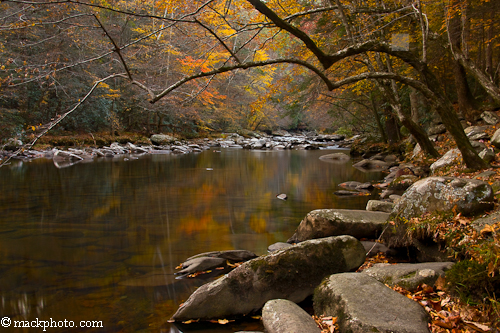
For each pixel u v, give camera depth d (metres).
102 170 12.35
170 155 19.36
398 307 2.39
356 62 11.82
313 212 4.55
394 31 9.49
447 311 2.43
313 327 2.31
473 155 6.08
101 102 21.36
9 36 10.45
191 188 9.00
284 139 36.19
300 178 10.88
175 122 30.30
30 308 2.87
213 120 32.94
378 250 4.06
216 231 5.15
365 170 12.88
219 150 24.47
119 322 2.67
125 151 19.36
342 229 4.36
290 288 2.99
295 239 4.67
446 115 5.99
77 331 2.55
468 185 3.64
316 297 2.76
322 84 15.28
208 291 2.81
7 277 3.48
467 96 11.28
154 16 3.94
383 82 8.95
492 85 7.70
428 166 8.66
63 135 19.45
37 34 11.92
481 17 10.09
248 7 7.23
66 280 3.41
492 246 2.73
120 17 16.94
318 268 3.12
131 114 25.72
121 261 3.92
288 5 8.61
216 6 6.96
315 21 11.88
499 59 12.94
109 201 7.32
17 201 7.26
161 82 20.50
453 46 8.34
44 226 5.39
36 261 3.92
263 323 2.53
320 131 45.03
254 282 2.92
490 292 2.40
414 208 3.96
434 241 3.62
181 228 5.30
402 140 16.34
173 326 2.64
